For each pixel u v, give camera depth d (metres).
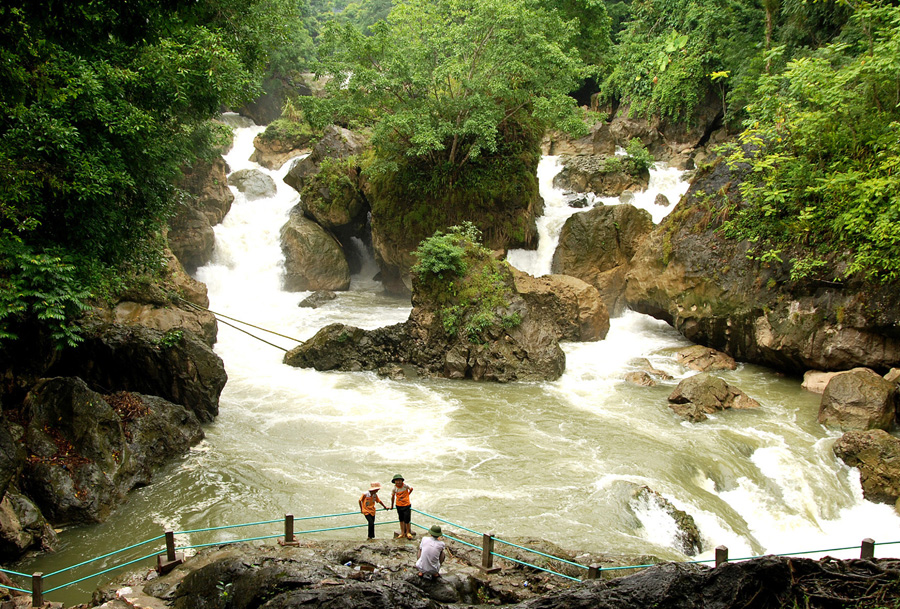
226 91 16.09
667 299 23.58
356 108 28.69
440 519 11.82
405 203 30.20
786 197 19.91
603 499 12.82
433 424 16.97
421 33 28.88
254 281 31.08
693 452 15.13
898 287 17.36
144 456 13.64
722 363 21.56
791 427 16.42
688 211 23.38
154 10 8.67
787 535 12.79
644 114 40.34
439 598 7.80
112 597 8.70
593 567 7.89
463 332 21.42
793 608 5.79
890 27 20.33
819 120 18.81
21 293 11.82
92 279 13.44
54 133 12.31
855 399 16.23
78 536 11.41
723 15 36.19
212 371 16.89
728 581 6.02
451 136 28.89
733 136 36.19
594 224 28.42
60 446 12.62
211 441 15.70
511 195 29.20
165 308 21.27
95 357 16.03
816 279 18.95
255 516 12.07
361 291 32.56
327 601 6.29
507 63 26.20
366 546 9.58
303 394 19.12
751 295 20.77
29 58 11.77
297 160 37.69
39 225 13.03
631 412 17.81
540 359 21.00
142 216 16.14
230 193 33.66
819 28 28.81
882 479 13.55
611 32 48.16
